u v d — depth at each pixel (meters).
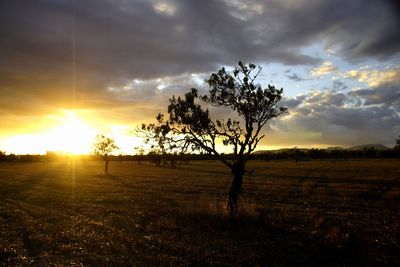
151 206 26.66
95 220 20.73
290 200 32.03
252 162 133.88
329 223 20.53
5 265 11.70
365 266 12.72
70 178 56.72
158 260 12.39
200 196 33.78
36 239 15.52
